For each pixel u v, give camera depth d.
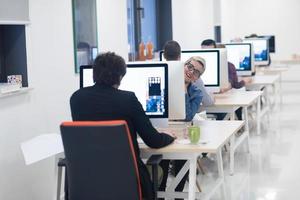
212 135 3.17
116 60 2.77
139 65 3.17
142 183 2.69
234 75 5.97
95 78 2.79
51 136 3.26
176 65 3.30
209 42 6.28
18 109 3.52
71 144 2.59
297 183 4.59
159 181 3.21
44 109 3.91
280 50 12.27
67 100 4.34
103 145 2.53
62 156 3.12
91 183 2.63
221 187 3.97
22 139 3.57
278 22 12.24
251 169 5.09
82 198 2.67
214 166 5.21
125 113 2.69
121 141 2.51
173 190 3.41
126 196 2.60
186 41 8.99
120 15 5.72
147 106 3.18
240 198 4.23
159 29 8.42
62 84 4.25
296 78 12.42
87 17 4.82
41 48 3.90
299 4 12.09
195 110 3.71
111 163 2.56
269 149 5.90
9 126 3.41
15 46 3.67
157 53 7.87
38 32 3.86
